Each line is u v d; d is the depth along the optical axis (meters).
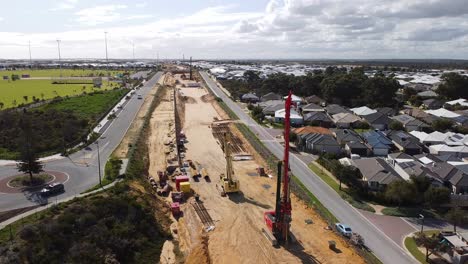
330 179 69.81
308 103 142.25
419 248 47.72
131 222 49.84
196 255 45.72
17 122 90.44
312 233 51.31
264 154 84.19
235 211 58.03
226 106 144.25
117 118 111.31
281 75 188.25
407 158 74.00
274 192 65.50
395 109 128.62
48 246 40.66
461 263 43.59
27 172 60.50
